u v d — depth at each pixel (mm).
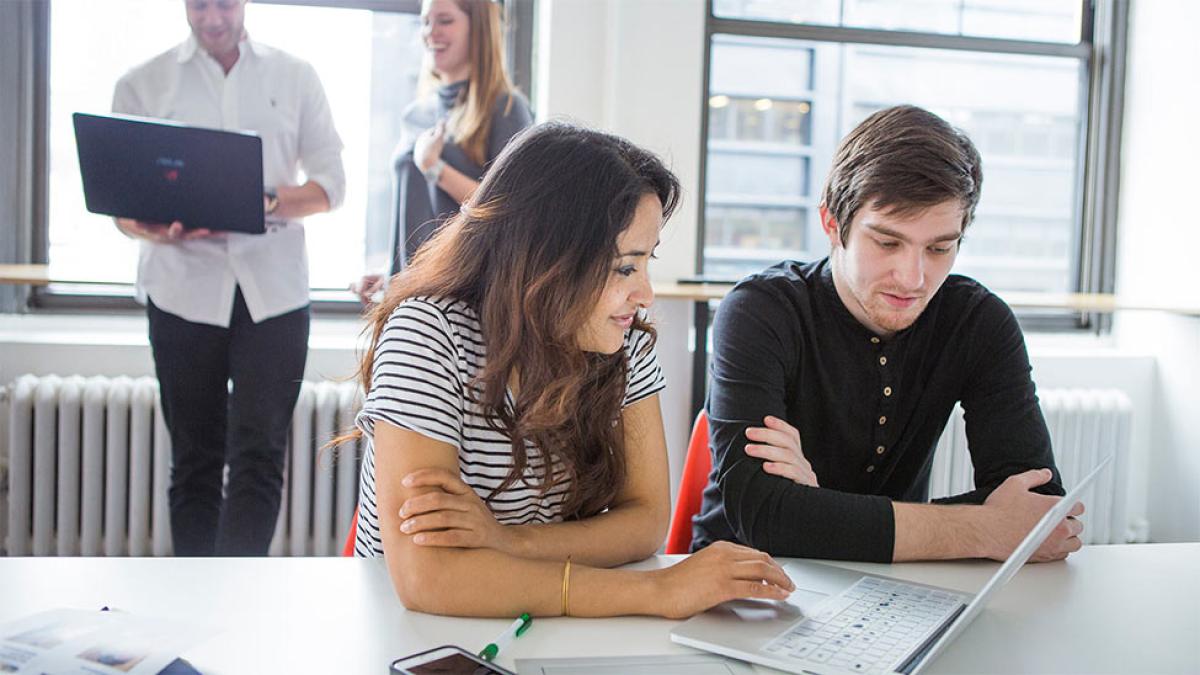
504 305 1250
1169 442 3375
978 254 3650
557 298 1226
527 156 1258
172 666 958
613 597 1129
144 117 2635
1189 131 3283
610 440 1378
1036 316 3627
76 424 2895
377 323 1354
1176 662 1057
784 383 1625
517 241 1238
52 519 2910
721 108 3410
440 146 2760
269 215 2600
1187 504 3297
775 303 1630
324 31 3176
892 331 1650
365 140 3238
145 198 2443
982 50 3498
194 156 2414
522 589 1120
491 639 1063
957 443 3197
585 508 1400
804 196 3514
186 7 2598
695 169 3211
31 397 2879
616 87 3143
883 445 1686
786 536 1390
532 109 3295
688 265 3246
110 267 3209
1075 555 1411
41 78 3105
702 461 1722
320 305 3268
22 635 985
